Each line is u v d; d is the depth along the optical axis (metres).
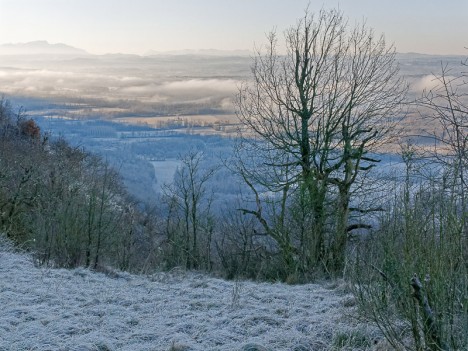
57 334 8.02
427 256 5.80
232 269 17.44
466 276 5.59
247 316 8.55
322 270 15.07
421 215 6.05
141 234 24.55
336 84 19.61
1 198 18.88
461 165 5.97
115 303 10.18
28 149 35.22
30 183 20.42
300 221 17.48
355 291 7.70
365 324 7.48
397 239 6.52
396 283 6.29
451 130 6.38
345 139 18.41
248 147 19.98
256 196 19.08
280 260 17.34
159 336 7.94
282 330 7.88
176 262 20.02
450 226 5.75
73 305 9.86
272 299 10.01
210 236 20.12
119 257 18.16
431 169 6.39
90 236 15.91
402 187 6.53
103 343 7.46
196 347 7.25
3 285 11.27
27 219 18.69
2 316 8.98
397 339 6.27
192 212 20.58
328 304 9.26
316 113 19.30
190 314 9.10
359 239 9.43
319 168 18.89
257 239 19.06
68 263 14.98
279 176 19.09
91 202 16.39
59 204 16.88
